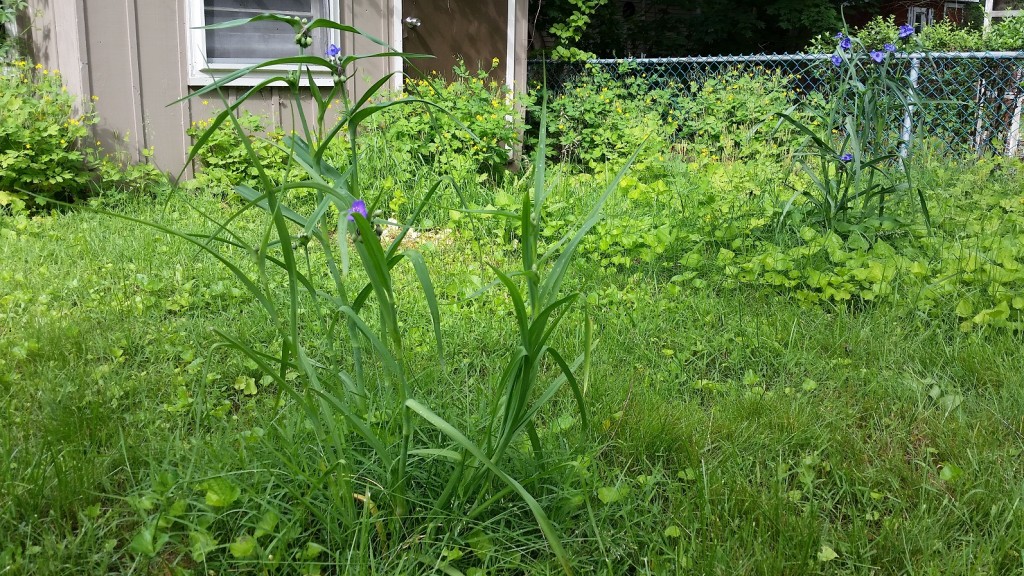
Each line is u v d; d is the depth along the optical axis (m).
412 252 1.80
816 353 3.50
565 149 8.73
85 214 5.47
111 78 6.44
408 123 6.89
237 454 2.33
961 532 2.30
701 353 3.51
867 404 3.03
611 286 4.09
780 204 5.13
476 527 2.09
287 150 2.03
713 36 14.81
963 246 4.39
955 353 3.37
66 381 2.91
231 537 2.11
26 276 4.12
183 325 3.58
